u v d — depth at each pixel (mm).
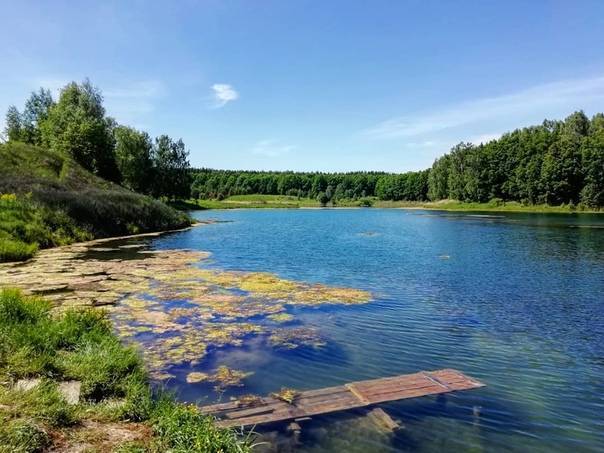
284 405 8039
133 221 43406
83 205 37500
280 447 6668
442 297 17016
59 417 5945
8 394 6145
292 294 17234
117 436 5789
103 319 10883
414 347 11438
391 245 34812
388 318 14078
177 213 53562
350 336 12234
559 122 124500
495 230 47156
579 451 6875
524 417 7855
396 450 6699
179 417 6418
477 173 109125
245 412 7734
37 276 19172
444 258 27625
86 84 74562
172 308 14758
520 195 101062
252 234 44375
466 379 9422
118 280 19000
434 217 76812
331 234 44594
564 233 42594
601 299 16688
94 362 8109
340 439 6945
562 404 8398
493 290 18297
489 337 12320
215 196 155125
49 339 8648
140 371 8734
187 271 21953
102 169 64625
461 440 7043
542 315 14570
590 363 10477
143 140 84812
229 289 17969
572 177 90312
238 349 11016
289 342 11609
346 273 22516
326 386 9016
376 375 9633
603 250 30438
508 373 9844
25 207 31391
